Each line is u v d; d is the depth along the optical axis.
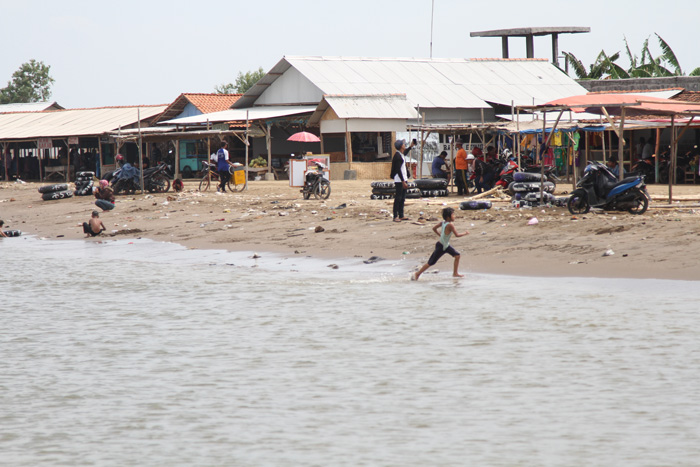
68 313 49.94
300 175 115.88
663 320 40.28
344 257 67.69
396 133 166.25
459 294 50.31
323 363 35.78
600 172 75.81
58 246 87.88
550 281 52.78
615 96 82.25
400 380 32.72
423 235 72.06
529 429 26.72
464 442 25.80
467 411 28.73
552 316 42.59
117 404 30.94
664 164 125.12
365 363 35.47
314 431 27.31
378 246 70.44
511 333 39.53
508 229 71.00
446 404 29.59
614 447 24.91
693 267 52.50
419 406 29.48
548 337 38.38
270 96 189.00
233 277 61.72
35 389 33.25
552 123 116.12
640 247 59.09
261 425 28.08
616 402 28.92
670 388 30.12
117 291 57.66
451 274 57.75
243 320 45.72
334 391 31.67
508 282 53.47
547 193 87.31
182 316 47.66
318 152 185.12
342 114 158.75
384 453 25.11
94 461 25.23
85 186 138.25
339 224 82.50
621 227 65.56
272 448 25.88
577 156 138.50
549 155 142.12
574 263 57.47
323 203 101.88
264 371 34.88
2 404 31.33
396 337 39.91
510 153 113.06
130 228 97.38
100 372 35.66
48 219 113.75
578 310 43.62
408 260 64.06
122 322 46.56
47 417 29.64
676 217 70.12
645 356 34.31
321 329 42.50
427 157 169.75
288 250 73.62
